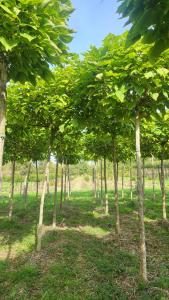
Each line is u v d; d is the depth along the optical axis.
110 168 41.41
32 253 9.38
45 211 17.14
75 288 6.96
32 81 3.59
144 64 5.43
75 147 14.52
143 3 2.04
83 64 6.29
